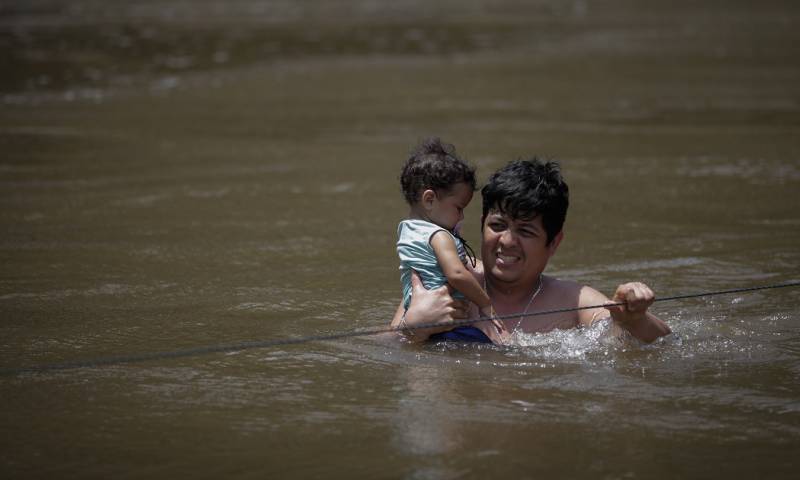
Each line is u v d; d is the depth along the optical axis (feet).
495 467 18.88
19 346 26.40
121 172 51.60
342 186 48.21
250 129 64.34
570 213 42.22
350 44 110.83
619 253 35.86
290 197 46.01
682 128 63.62
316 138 61.11
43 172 51.47
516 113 69.82
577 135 61.52
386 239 38.52
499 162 53.36
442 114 69.56
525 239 25.70
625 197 45.16
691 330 27.07
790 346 25.80
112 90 80.53
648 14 147.84
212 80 86.12
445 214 27.04
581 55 102.06
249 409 21.85
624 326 25.94
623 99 75.92
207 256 36.01
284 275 33.55
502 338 25.95
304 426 20.88
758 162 52.90
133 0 168.04
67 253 36.35
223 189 47.60
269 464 19.15
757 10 152.66
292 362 24.88
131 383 23.49
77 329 27.86
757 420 21.07
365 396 22.53
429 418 21.24
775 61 96.32
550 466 18.92
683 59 98.89
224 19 137.90
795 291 30.86
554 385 23.13
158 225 40.75
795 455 19.39
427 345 25.91
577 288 26.94
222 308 29.81
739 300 29.94
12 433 20.70
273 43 111.04
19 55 99.40
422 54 102.78
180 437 20.43
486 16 144.77
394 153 56.13
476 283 25.80
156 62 96.43
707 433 20.40
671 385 23.09
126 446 20.04
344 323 28.37
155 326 28.12
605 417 21.24
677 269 33.68
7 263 34.94
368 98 76.84
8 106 72.74
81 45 107.45
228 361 25.00
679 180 48.75
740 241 37.24
